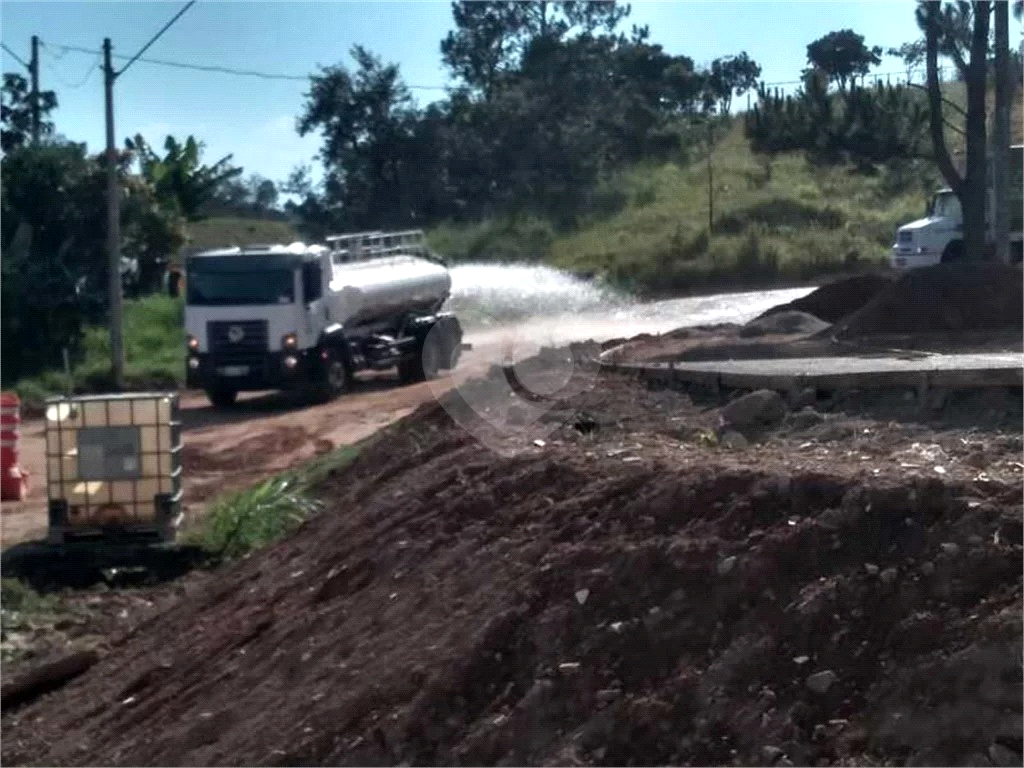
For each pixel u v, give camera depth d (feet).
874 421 27.53
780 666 18.52
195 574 45.32
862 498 20.07
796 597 19.21
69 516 46.75
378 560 28.14
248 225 169.78
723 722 18.24
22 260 112.37
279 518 45.91
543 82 159.94
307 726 22.18
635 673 19.48
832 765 17.21
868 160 74.02
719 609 19.65
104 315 115.24
